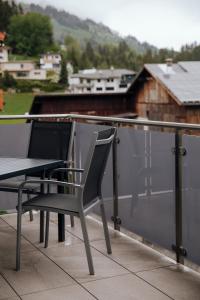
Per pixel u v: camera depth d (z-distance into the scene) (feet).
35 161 10.95
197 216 9.20
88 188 9.66
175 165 9.74
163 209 10.33
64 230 11.74
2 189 11.44
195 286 8.82
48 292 8.68
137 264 10.02
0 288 8.86
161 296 8.42
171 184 9.94
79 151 13.96
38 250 11.00
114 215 12.47
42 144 12.62
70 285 8.98
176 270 9.64
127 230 11.97
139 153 10.98
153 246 10.93
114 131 10.39
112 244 11.37
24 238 11.89
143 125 10.77
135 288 8.80
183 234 9.77
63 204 9.75
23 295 8.56
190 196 9.36
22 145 14.39
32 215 13.43
